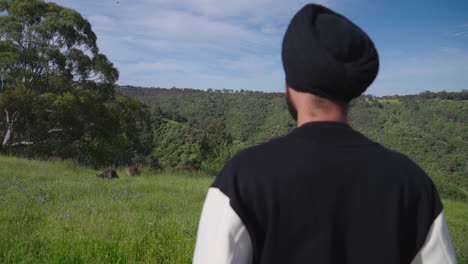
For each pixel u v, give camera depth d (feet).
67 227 13.73
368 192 2.13
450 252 2.18
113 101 98.94
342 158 2.18
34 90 80.18
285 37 2.40
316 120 2.32
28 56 79.25
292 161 2.16
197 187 32.42
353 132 2.33
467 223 26.94
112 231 13.35
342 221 2.09
